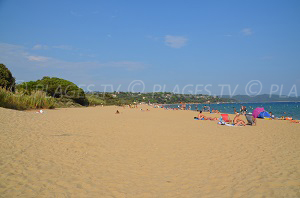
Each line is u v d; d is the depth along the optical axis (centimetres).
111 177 565
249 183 519
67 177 543
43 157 671
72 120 1683
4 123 1109
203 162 698
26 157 652
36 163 614
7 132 926
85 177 553
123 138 1070
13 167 567
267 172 587
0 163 582
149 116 2741
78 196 449
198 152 824
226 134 1256
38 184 489
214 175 583
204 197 457
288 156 746
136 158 738
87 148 827
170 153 809
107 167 638
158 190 494
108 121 1847
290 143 983
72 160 674
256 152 814
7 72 3431
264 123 1978
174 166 661
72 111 3064
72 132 1114
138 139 1062
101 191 480
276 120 2412
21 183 485
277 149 859
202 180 552
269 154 779
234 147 905
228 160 714
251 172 593
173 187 511
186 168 643
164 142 1005
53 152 731
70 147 814
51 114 2141
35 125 1177
